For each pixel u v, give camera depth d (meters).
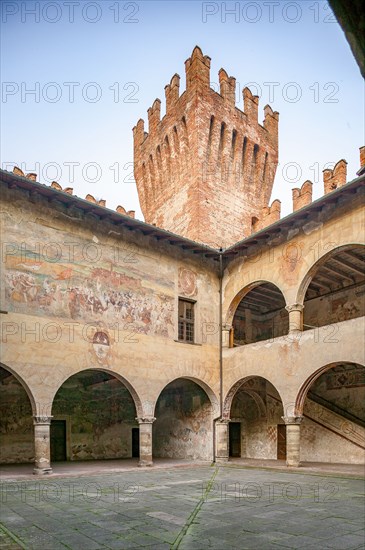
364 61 2.02
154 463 23.30
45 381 18.62
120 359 21.23
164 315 23.44
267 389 28.20
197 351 24.42
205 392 25.38
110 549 7.79
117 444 27.58
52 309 19.42
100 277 21.31
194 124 32.34
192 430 25.94
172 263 24.38
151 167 37.59
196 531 9.10
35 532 9.02
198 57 33.09
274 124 38.09
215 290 26.08
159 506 11.75
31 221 19.52
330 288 27.55
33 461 24.23
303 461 24.92
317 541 8.37
